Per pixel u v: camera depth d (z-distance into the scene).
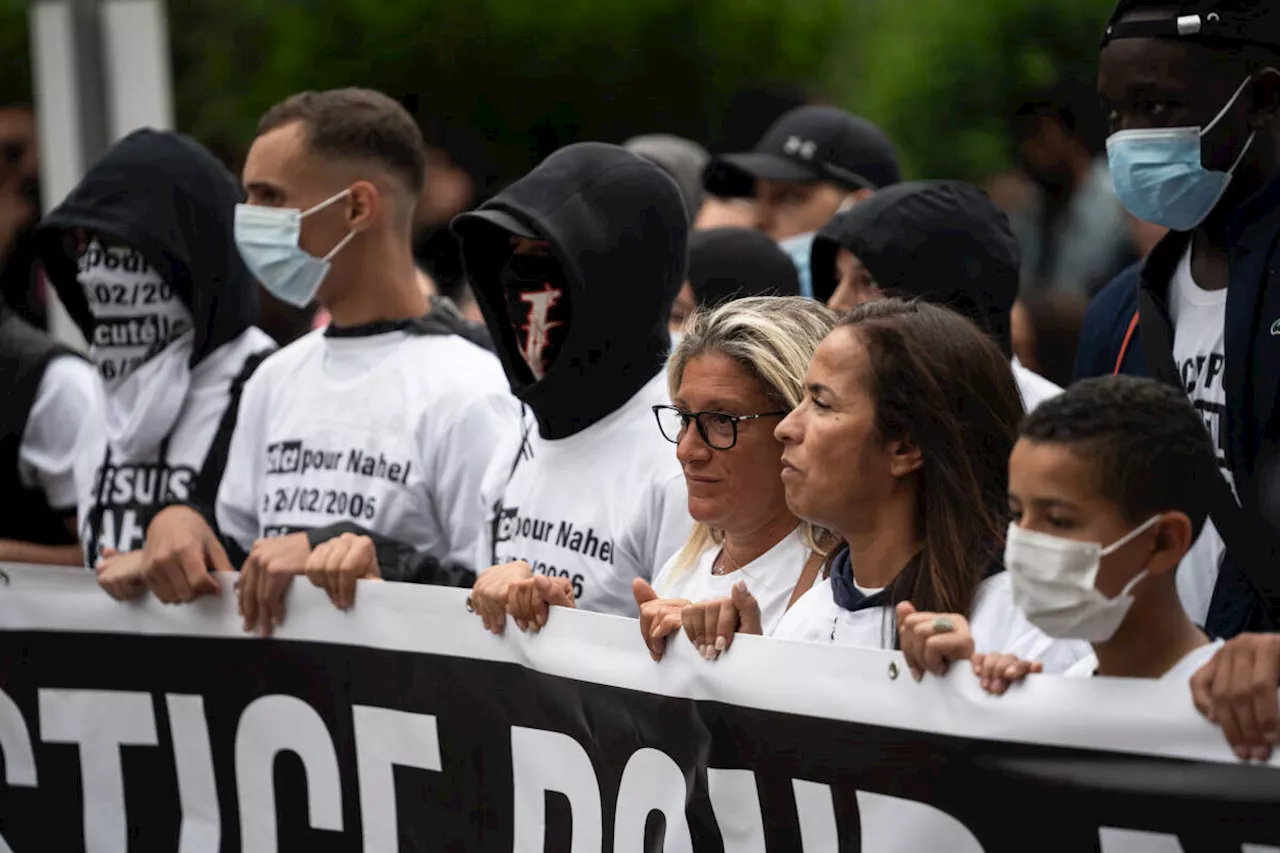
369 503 6.43
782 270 7.80
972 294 6.61
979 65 14.26
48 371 7.80
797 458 4.68
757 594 5.21
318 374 6.80
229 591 6.18
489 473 6.27
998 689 4.10
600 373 5.82
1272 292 5.32
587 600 5.75
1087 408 3.84
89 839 6.52
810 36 15.12
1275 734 3.67
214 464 7.19
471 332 6.72
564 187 5.86
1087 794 3.97
